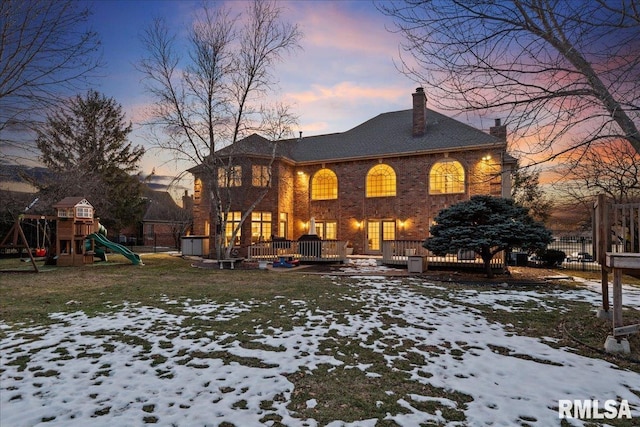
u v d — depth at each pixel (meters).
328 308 7.47
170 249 33.38
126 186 32.25
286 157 22.27
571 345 5.32
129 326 6.03
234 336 5.52
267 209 21.69
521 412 3.30
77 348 4.92
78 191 20.09
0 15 7.54
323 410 3.31
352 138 24.33
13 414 3.17
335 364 4.43
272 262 17.61
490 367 4.38
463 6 5.02
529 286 10.95
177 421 3.09
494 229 11.52
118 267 16.12
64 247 17.28
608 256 5.17
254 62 17.86
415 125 21.62
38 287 10.16
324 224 22.89
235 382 3.88
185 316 6.73
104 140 30.20
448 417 3.21
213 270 14.98
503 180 18.11
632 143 4.91
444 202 19.61
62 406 3.32
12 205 16.77
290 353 4.80
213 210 21.94
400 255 16.20
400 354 4.82
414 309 7.45
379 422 3.11
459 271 14.49
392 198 20.97
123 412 3.23
